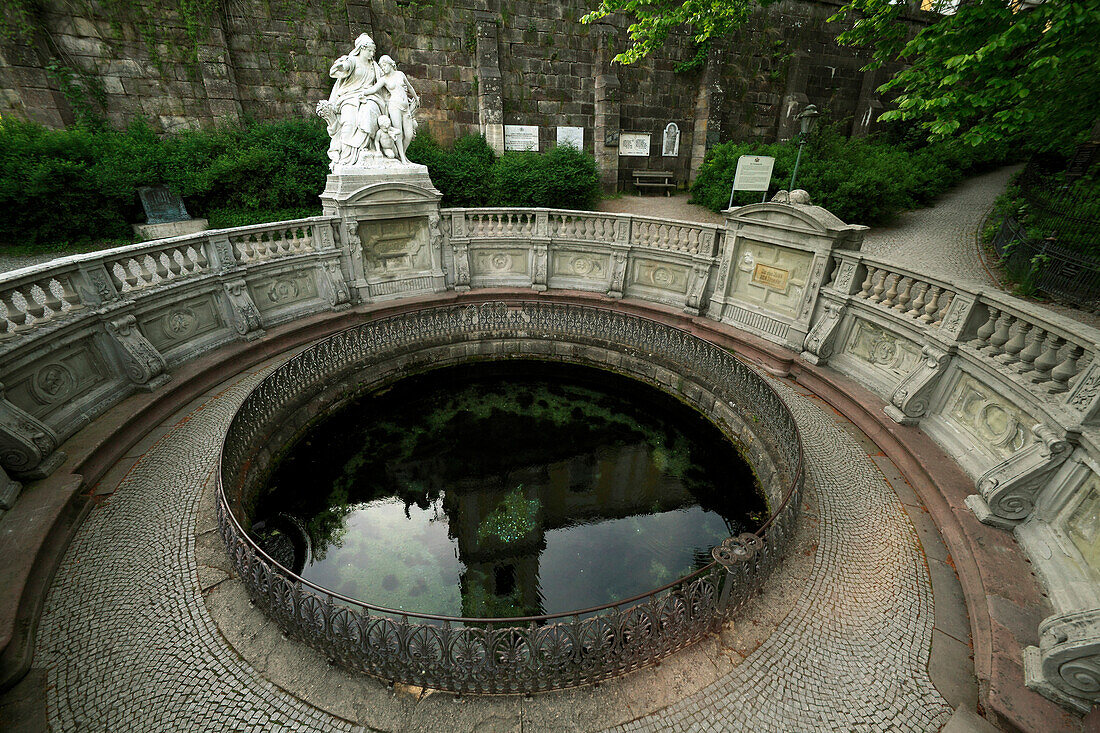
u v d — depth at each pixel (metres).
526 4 15.38
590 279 10.55
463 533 5.66
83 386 5.55
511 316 8.79
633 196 18.22
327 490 6.21
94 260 5.61
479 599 4.77
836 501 5.04
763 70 19.09
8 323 4.77
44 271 5.05
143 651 3.48
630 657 3.39
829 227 6.80
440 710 3.21
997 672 3.15
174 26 12.30
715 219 15.28
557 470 6.79
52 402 5.14
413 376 8.45
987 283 9.74
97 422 5.51
